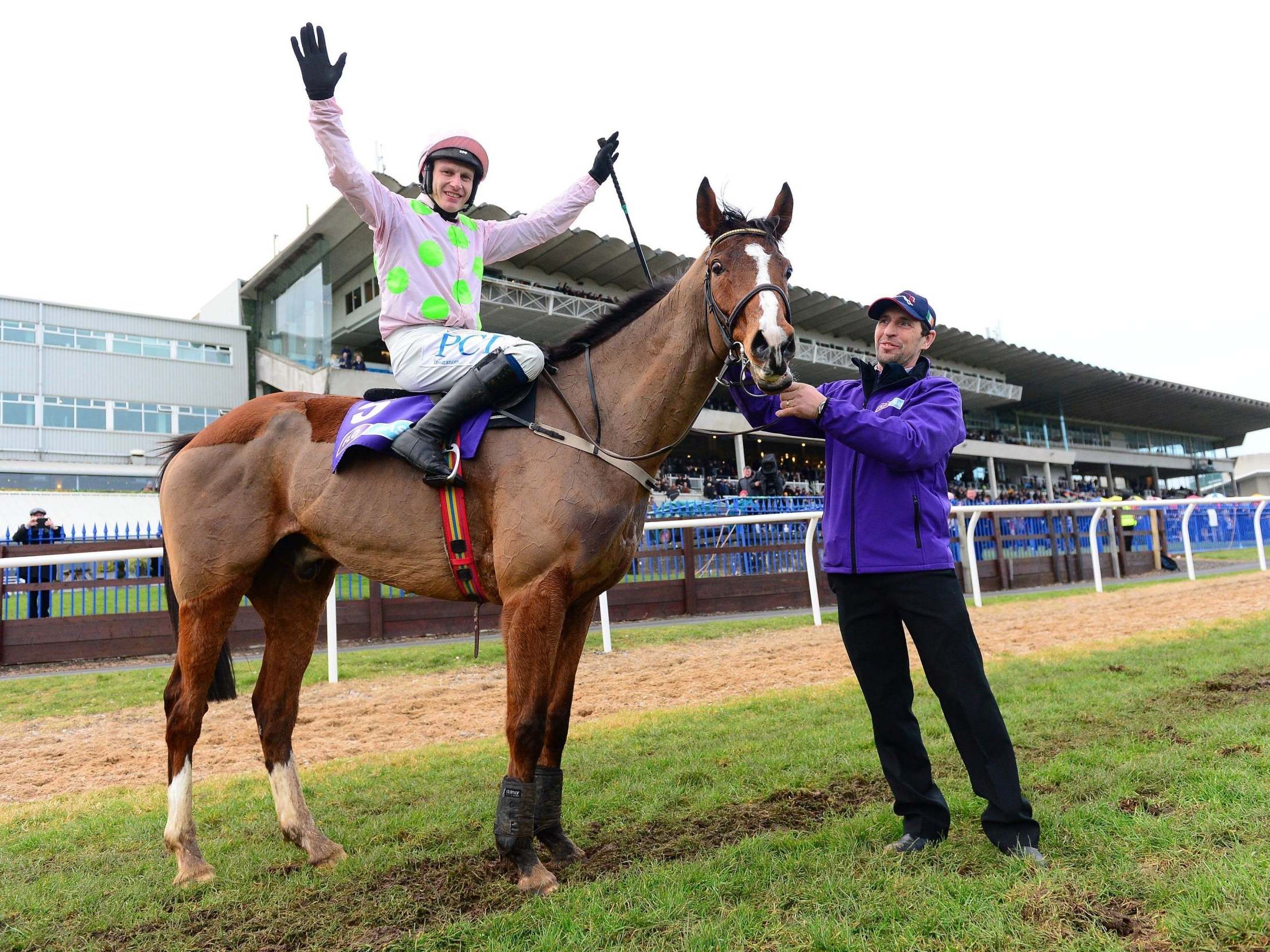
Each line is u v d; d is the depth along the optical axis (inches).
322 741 178.5
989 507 373.1
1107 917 77.7
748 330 92.7
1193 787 109.8
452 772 144.3
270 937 87.7
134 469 1013.8
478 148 120.6
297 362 981.8
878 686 103.4
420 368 110.5
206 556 115.1
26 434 988.6
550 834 105.3
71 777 158.7
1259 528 482.3
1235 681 179.5
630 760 146.9
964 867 92.4
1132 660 212.2
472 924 85.8
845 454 106.5
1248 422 1876.2
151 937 88.8
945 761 134.8
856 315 1041.5
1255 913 74.8
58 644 319.9
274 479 117.4
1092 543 415.5
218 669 119.4
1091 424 1748.3
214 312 1174.3
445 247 116.6
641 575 404.5
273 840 116.7
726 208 103.8
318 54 104.7
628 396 105.7
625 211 133.0
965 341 1133.1
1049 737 143.9
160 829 123.0
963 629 98.7
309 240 912.9
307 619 122.0
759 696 203.3
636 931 81.0
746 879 91.0
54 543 378.0
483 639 334.6
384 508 107.8
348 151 107.2
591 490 100.2
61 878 104.7
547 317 858.1
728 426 1021.8
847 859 95.7
